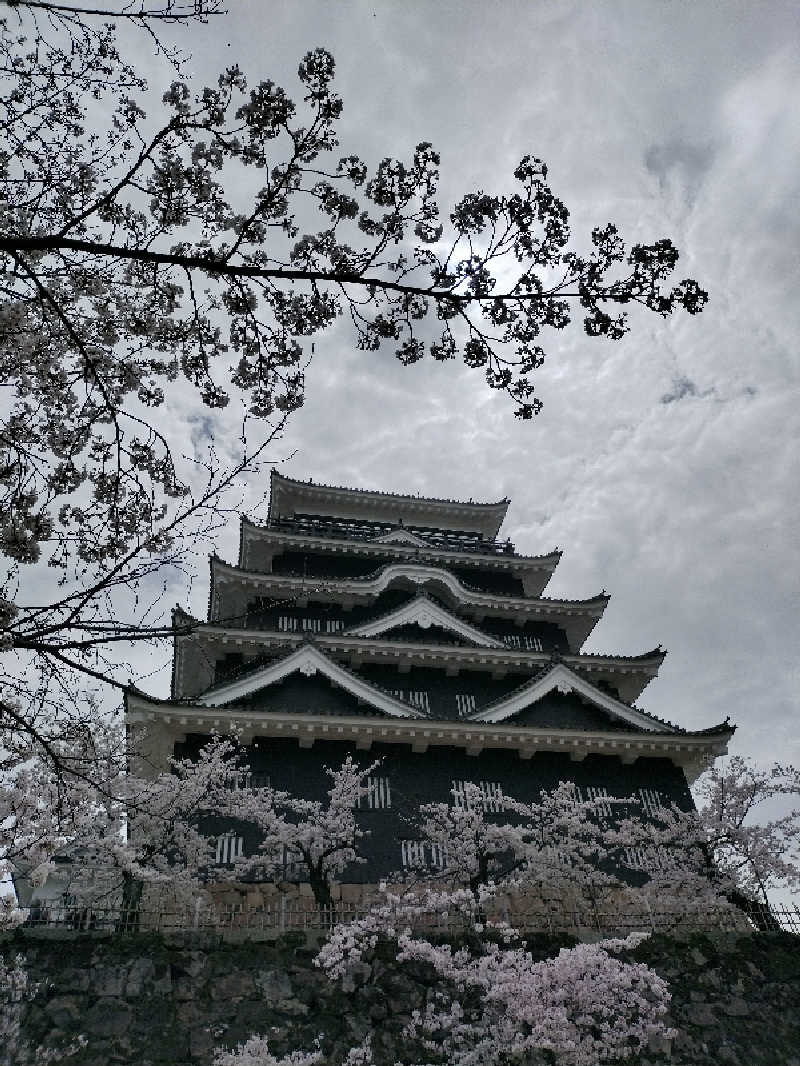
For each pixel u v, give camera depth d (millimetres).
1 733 8422
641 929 21484
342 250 8617
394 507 44469
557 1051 15633
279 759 27297
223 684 28250
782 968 21188
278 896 23094
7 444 7680
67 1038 16031
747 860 25297
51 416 8664
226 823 25016
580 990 16250
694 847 26656
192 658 32094
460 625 34844
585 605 38469
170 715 25500
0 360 8086
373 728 27578
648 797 29922
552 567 42188
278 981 18031
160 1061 16172
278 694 29156
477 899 21188
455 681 33969
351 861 25266
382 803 27203
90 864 20797
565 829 26781
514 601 38125
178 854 23281
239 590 35312
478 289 7891
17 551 7488
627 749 30078
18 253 7465
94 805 18609
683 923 22188
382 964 18719
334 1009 17812
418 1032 17641
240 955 18328
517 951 17406
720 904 23969
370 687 29391
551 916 21453
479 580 42000
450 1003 18062
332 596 36125
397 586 37562
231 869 23953
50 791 13195
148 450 8867
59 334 8445
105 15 6230
